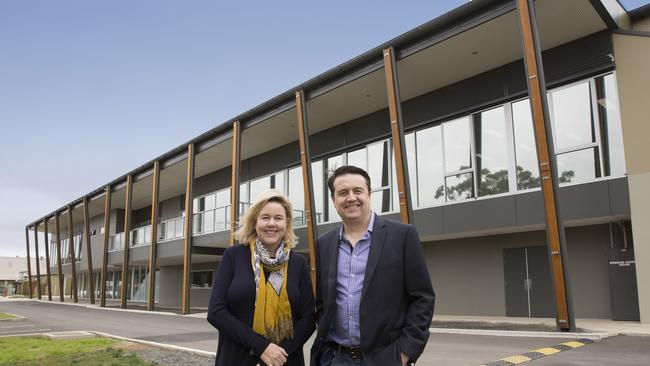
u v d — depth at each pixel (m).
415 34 12.68
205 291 27.36
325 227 18.44
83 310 25.03
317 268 2.96
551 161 9.95
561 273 9.77
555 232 9.87
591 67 12.55
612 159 11.99
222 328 2.81
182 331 13.27
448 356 7.63
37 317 19.73
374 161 17.89
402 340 2.58
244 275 2.92
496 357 7.45
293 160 21.56
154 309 24.69
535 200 12.52
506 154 14.02
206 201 27.66
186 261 21.11
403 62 13.95
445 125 15.70
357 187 2.84
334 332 2.78
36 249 42.75
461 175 15.03
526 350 8.00
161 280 32.06
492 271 14.72
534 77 10.20
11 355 8.42
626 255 11.88
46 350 9.01
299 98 15.88
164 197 32.78
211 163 25.19
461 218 13.98
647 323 10.81
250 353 2.84
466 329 11.20
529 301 13.84
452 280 15.69
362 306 2.66
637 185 11.18
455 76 15.00
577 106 12.80
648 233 10.90
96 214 39.72
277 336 2.86
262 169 23.34
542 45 13.27
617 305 11.88
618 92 12.05
